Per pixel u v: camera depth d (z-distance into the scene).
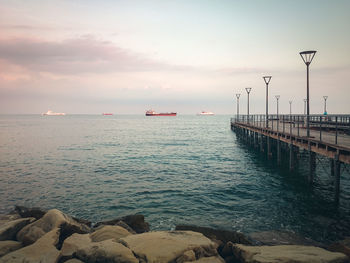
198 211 13.24
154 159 29.56
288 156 29.55
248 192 16.52
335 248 7.60
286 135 20.53
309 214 12.70
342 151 12.66
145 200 15.05
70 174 21.88
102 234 8.17
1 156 31.22
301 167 23.97
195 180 19.75
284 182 18.84
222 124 128.62
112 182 19.19
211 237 8.83
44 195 16.05
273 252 6.96
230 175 21.36
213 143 45.97
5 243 7.66
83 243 7.53
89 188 17.58
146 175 21.52
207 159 29.45
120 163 27.05
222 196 15.74
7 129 82.38
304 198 15.18
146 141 49.69
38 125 110.25
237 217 12.42
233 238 8.79
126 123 138.25
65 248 7.21
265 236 10.27
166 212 13.15
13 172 22.64
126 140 51.41
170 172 22.67
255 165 25.45
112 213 13.08
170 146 41.84
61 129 84.56
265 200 14.91
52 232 8.02
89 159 29.42
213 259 6.62
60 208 13.80
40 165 25.86
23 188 17.59
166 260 6.17
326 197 15.29
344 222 11.68
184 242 7.06
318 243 9.66
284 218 12.23
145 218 12.40
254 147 35.50
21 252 6.89
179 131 78.69
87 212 13.23
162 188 17.53
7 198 15.51
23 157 30.59
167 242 7.03
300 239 10.01
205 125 118.06
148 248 6.67
